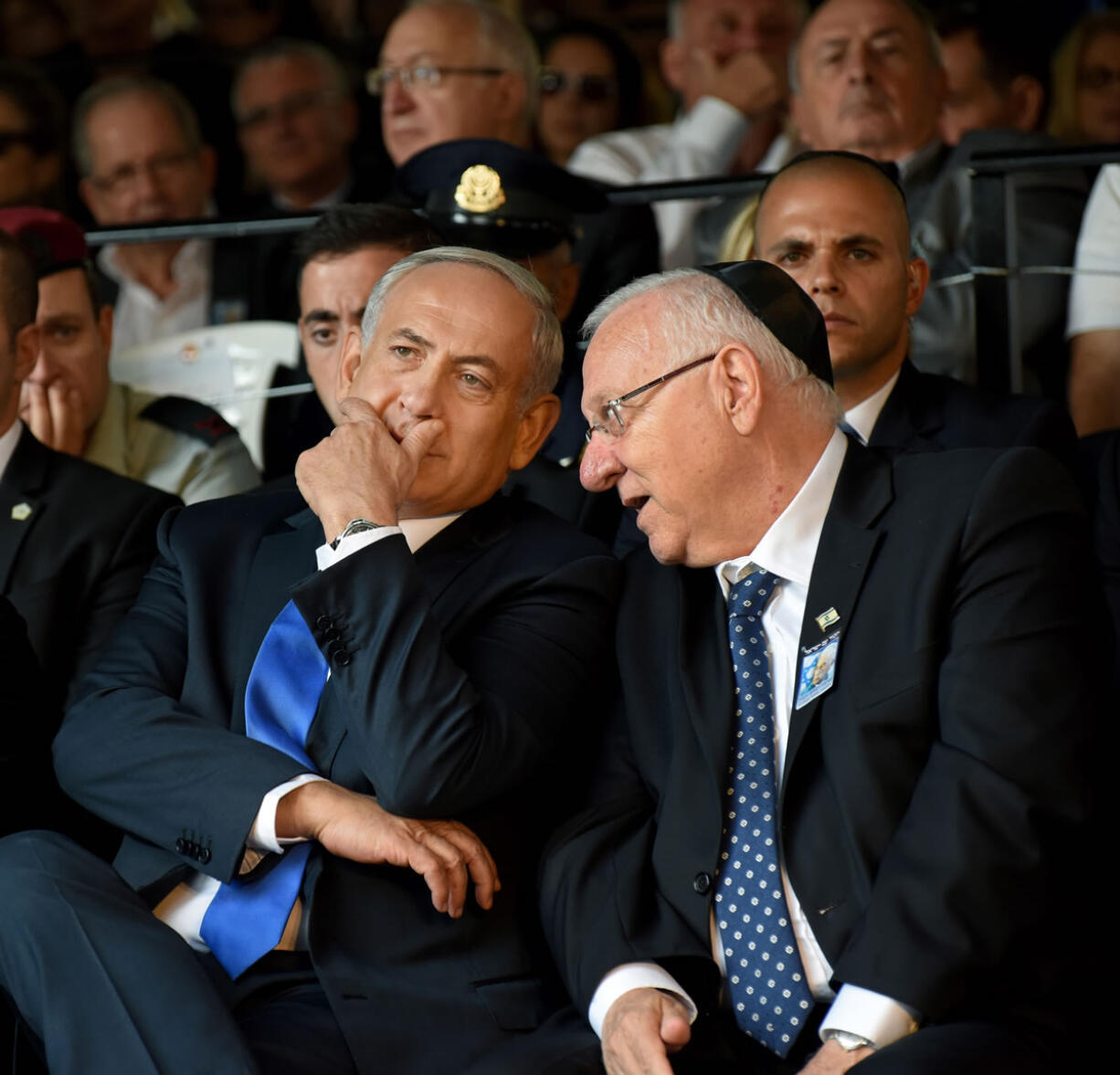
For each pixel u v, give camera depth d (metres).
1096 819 8.70
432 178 14.34
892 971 8.25
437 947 9.24
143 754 9.60
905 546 9.29
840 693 9.05
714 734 9.34
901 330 12.62
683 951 8.98
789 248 12.45
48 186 19.81
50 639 12.40
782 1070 8.91
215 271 17.11
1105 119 18.69
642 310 9.65
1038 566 9.10
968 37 18.30
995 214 14.05
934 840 8.50
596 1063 8.79
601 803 9.74
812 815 8.98
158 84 19.97
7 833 10.41
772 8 19.56
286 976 9.32
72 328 14.49
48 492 12.80
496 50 18.17
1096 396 14.13
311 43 21.84
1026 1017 8.40
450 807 9.24
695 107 19.81
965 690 8.83
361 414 9.88
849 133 16.23
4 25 23.67
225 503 10.83
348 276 13.08
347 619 9.30
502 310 10.06
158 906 9.65
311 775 9.42
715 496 9.51
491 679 9.65
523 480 12.87
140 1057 8.34
